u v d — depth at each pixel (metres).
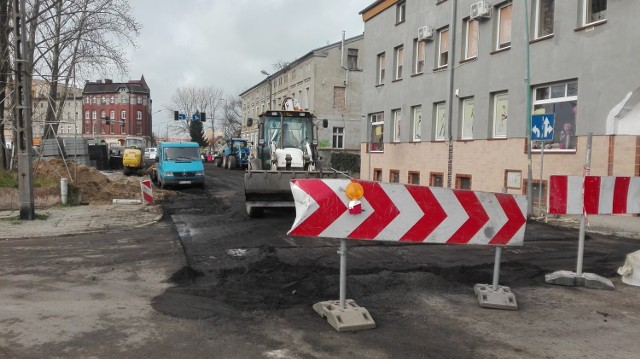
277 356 4.18
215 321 5.03
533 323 5.10
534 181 15.58
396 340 4.58
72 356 4.14
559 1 14.65
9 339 4.50
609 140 13.01
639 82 12.32
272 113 15.83
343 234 5.09
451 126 19.84
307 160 14.84
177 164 23.91
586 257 8.33
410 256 8.25
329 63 44.69
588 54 13.72
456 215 5.61
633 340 4.65
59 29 23.38
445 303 5.73
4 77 17.95
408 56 23.17
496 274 5.95
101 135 105.81
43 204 15.08
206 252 8.62
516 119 16.38
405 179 23.62
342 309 5.05
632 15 12.47
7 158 19.14
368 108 27.33
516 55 16.42
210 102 92.62
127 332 4.70
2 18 17.88
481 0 17.73
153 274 7.05
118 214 13.72
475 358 4.19
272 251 8.56
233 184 27.16
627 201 6.85
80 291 6.14
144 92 108.88
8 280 6.66
